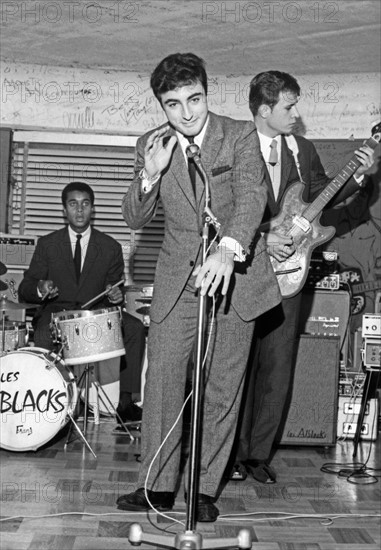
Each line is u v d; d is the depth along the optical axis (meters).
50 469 4.74
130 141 7.37
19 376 5.21
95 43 6.85
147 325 6.63
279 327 4.47
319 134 7.23
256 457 4.50
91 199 6.32
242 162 3.52
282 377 4.48
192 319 3.58
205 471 3.66
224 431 3.67
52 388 5.22
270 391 4.48
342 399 5.98
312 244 4.61
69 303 6.18
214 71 7.21
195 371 3.04
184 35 6.68
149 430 3.65
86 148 7.41
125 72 7.34
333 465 5.04
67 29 6.61
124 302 6.36
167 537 3.07
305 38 6.59
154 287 3.64
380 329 5.55
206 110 3.46
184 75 3.36
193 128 3.43
